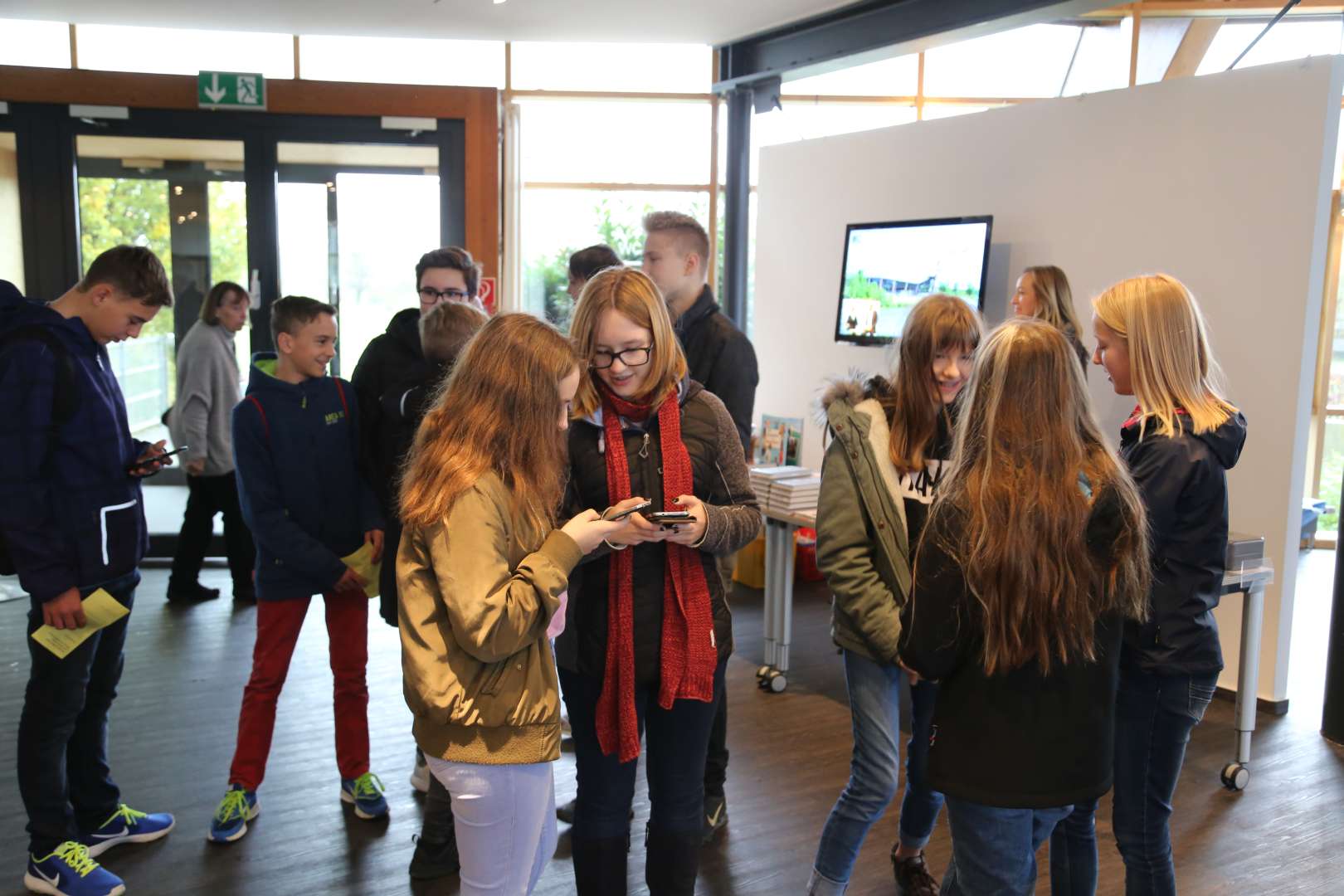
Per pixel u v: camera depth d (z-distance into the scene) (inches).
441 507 62.2
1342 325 257.8
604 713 73.2
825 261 229.3
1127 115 167.0
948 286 191.6
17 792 118.1
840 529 85.0
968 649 63.1
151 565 228.8
